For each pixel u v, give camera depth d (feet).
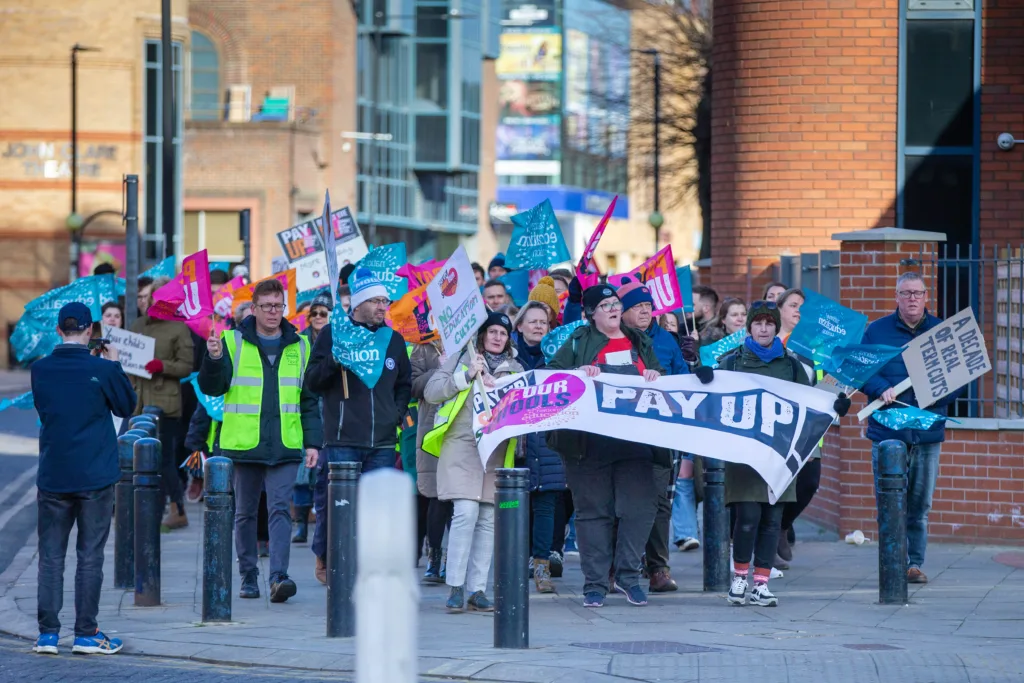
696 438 95.30
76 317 87.30
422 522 113.09
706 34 403.54
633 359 99.66
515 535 82.79
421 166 635.66
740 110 174.09
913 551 107.14
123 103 424.05
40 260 419.95
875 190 168.35
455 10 635.66
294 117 540.93
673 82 415.44
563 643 84.74
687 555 124.26
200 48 554.05
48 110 419.95
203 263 117.19
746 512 97.35
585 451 97.25
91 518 86.53
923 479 106.01
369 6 599.16
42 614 86.79
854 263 127.75
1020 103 164.55
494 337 101.14
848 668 75.77
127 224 161.17
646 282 122.11
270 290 102.17
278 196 504.43
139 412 136.36
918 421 101.65
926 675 74.02
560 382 96.48
